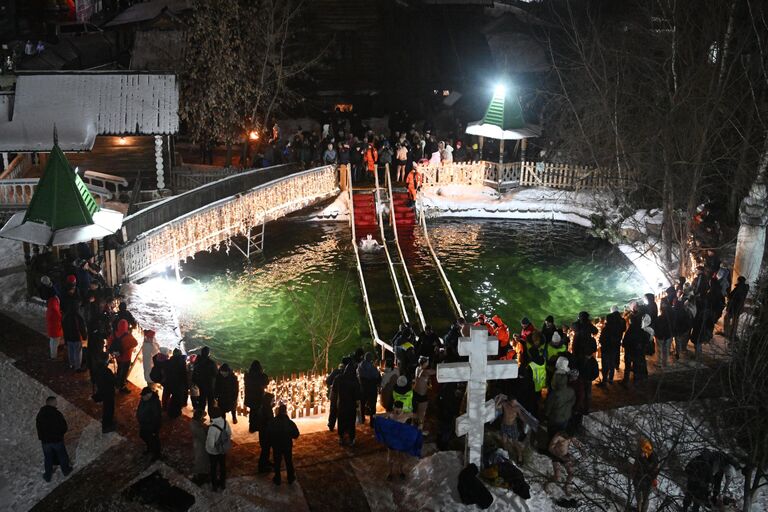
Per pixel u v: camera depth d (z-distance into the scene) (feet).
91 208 70.79
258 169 108.47
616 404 58.65
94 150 110.63
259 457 51.60
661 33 95.76
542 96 144.87
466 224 114.73
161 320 75.41
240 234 103.40
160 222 86.74
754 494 46.91
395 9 149.69
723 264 83.76
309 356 75.66
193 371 55.57
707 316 66.18
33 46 173.27
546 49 154.20
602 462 48.70
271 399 49.75
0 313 71.51
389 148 116.98
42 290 64.54
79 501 47.57
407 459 50.93
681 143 87.20
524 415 50.75
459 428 47.11
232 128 123.54
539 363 55.06
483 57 153.58
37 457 52.03
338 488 48.85
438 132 141.28
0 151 102.06
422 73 151.12
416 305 84.07
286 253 101.76
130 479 49.34
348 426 52.80
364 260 99.35
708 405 56.70
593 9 147.33
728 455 46.50
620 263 96.37
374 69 149.48
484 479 48.11
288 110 149.07
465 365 46.24
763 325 49.57
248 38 124.67
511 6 168.76
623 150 94.43
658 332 63.31
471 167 122.62
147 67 134.31
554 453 49.83
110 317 61.36
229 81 119.96
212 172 117.29
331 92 149.28
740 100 81.82
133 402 57.62
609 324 60.80
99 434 53.67
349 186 115.44
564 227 113.70
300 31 145.18
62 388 59.11
